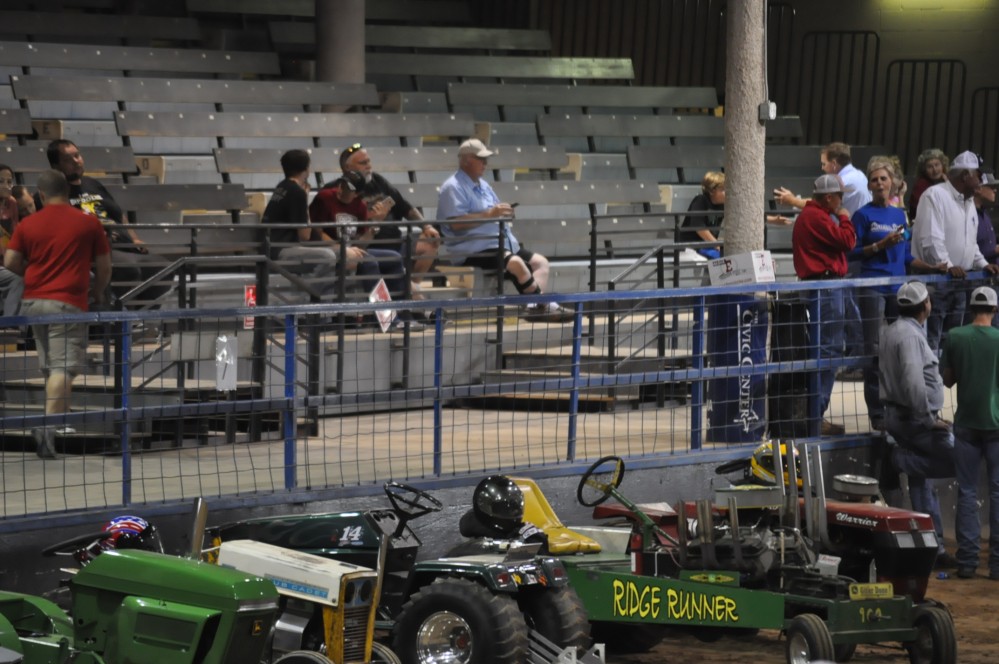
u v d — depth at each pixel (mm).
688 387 27172
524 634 15133
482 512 16266
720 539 17641
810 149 42438
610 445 22781
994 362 22141
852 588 17000
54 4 40875
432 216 34594
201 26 42469
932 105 45969
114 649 12633
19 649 12211
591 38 48312
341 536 15445
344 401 18578
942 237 25109
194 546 14164
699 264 29125
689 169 41094
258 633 12602
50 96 33906
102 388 22156
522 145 39625
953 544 25031
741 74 24031
